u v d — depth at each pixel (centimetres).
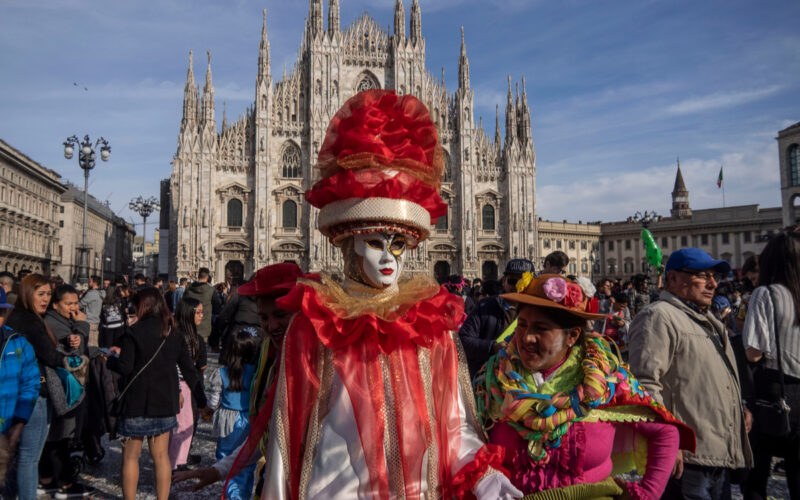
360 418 263
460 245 5897
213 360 2023
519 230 6034
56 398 677
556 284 333
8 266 6144
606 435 344
